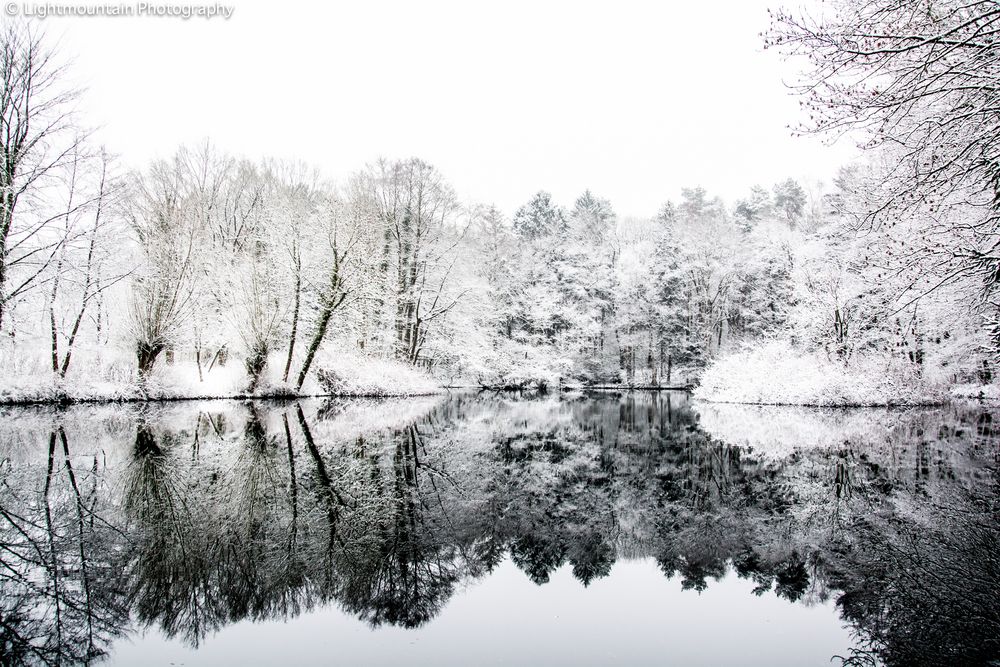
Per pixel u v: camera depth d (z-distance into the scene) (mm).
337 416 19688
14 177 18922
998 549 6422
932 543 6637
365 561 6125
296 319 26297
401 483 9641
